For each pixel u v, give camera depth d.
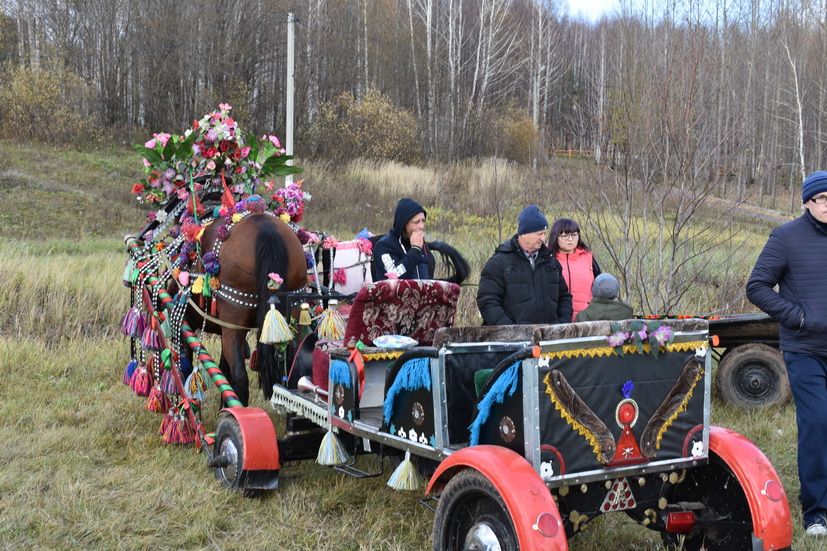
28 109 27.98
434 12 40.94
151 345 6.22
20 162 24.20
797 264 4.68
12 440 6.02
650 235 8.29
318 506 5.02
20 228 18.36
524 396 3.45
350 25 37.28
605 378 3.57
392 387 4.25
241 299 5.71
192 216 6.31
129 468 5.59
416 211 5.81
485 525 3.53
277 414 7.02
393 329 4.78
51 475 5.46
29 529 4.57
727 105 10.63
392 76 38.59
